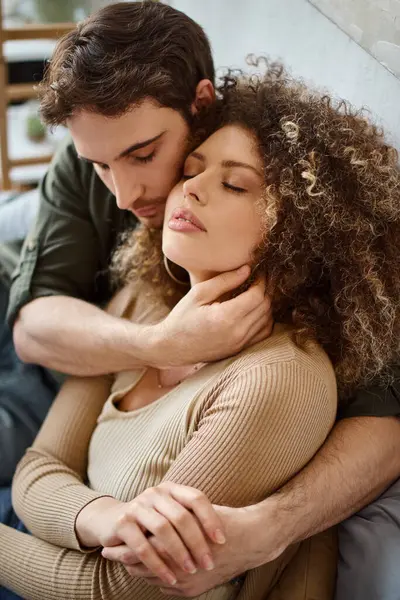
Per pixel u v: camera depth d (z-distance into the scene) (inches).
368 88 44.3
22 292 49.0
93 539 34.2
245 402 31.8
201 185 36.1
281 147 36.6
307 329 36.6
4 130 82.7
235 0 58.0
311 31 49.0
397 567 35.6
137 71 35.8
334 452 36.5
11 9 84.9
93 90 35.3
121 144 37.4
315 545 39.2
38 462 42.0
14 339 49.4
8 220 62.7
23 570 37.2
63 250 50.3
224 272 37.1
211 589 32.0
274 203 35.8
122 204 40.4
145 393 41.1
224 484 31.4
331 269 37.5
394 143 42.6
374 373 38.9
